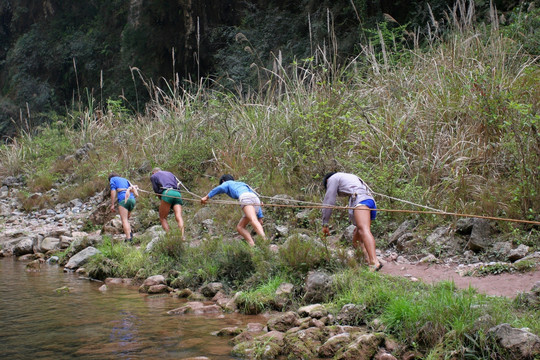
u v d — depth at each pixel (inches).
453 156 313.0
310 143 362.0
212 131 476.1
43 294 244.5
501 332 144.4
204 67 959.6
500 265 220.7
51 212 498.3
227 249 263.4
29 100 1165.1
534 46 388.5
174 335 179.8
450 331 154.1
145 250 306.8
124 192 352.2
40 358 156.0
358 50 572.4
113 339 174.9
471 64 370.3
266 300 212.2
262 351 161.5
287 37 741.3
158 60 997.8
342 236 283.4
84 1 1222.9
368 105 380.8
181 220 332.5
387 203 302.4
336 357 155.2
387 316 173.3
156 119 566.3
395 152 341.1
